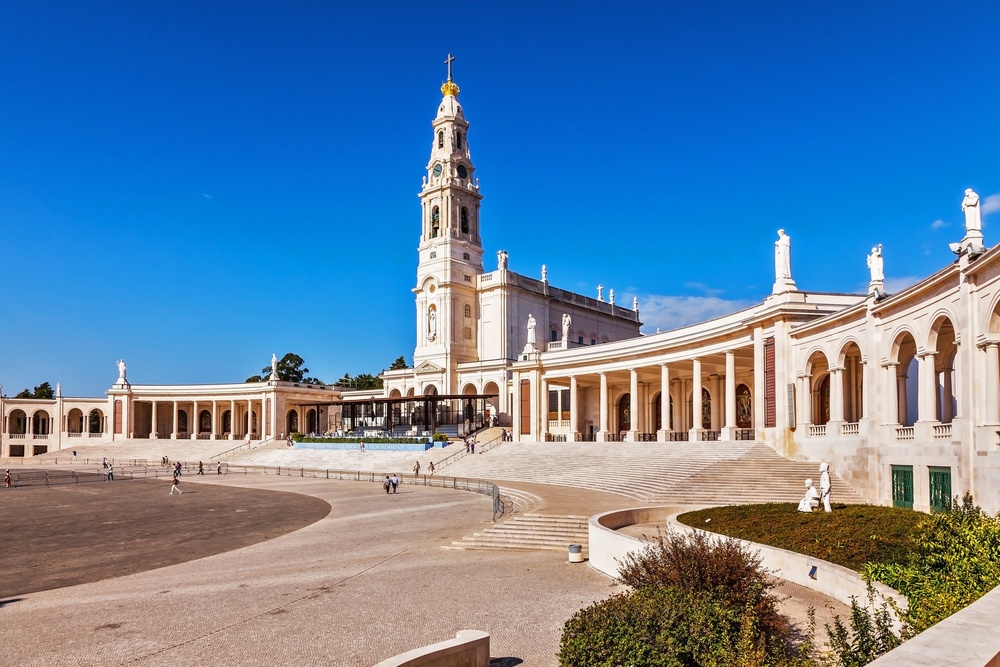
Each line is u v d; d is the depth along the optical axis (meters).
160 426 120.56
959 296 28.02
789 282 46.38
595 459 54.75
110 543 32.66
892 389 33.94
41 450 117.00
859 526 23.34
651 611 13.10
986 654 5.45
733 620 13.47
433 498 47.31
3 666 16.05
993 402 25.91
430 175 98.88
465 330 95.25
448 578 24.11
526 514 32.66
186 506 46.22
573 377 71.50
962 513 17.34
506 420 86.69
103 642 17.62
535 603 20.72
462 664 13.36
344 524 37.16
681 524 25.67
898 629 13.94
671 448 51.47
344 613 19.92
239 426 118.38
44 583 24.83
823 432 41.06
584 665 12.16
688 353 58.09
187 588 23.42
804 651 12.40
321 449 84.31
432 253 95.75
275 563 27.59
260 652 16.72
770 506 29.55
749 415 64.50
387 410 95.81
